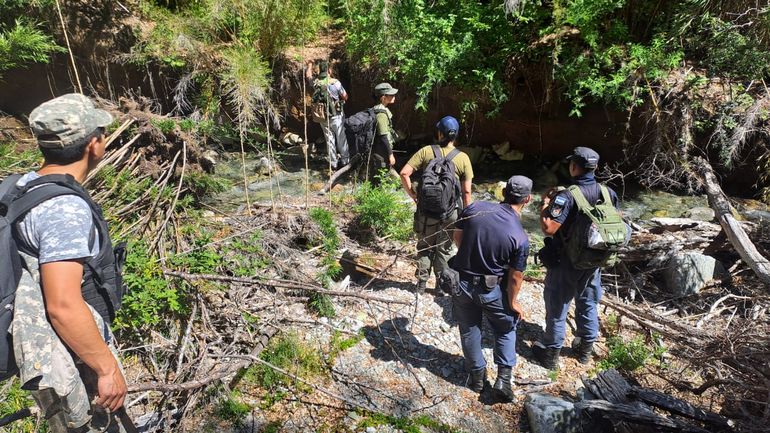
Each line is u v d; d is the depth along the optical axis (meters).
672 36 7.29
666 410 3.51
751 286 5.07
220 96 7.73
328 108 7.35
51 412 2.12
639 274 5.30
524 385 3.98
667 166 7.07
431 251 4.63
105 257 2.16
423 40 7.43
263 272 4.74
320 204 6.61
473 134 8.30
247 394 3.67
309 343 4.11
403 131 8.52
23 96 8.51
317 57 8.40
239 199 6.93
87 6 8.16
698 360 3.92
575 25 7.28
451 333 4.39
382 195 6.00
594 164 3.77
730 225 5.23
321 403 3.66
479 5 7.56
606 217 3.60
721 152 6.62
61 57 8.27
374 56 7.94
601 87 6.91
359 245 5.75
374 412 3.60
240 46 7.75
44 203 1.96
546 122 7.91
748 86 6.92
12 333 1.97
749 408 3.59
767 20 6.68
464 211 3.60
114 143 6.23
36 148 6.30
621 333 4.61
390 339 4.26
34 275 1.99
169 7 8.66
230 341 4.03
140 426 3.35
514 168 8.02
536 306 4.85
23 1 7.39
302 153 8.41
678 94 6.93
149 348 3.85
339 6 8.58
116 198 5.45
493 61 7.59
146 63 7.93
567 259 3.81
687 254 5.19
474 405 3.76
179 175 6.27
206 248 4.71
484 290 3.49
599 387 3.64
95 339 1.97
